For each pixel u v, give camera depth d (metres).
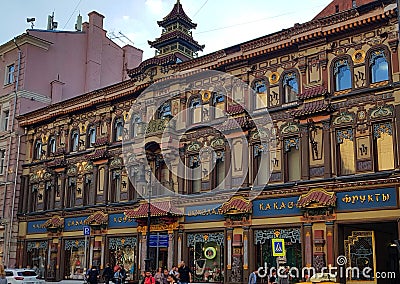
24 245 42.03
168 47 36.88
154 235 30.56
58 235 39.19
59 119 42.06
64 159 40.62
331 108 26.45
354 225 25.25
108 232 35.62
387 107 24.89
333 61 27.20
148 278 23.81
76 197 39.09
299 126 27.61
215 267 29.59
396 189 23.67
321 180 25.94
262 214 27.94
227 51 31.55
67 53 48.50
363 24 26.20
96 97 39.12
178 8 37.00
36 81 46.00
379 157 24.84
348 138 25.95
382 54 25.62
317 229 25.73
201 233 30.62
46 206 41.56
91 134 39.69
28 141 44.59
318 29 27.58
